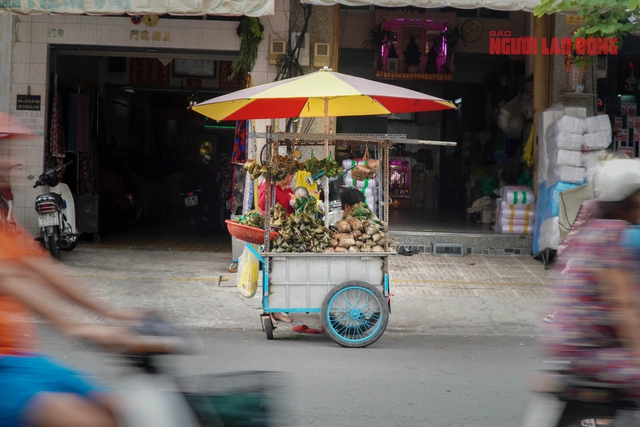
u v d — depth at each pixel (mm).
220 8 9875
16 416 2275
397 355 6855
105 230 14141
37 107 11719
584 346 3283
